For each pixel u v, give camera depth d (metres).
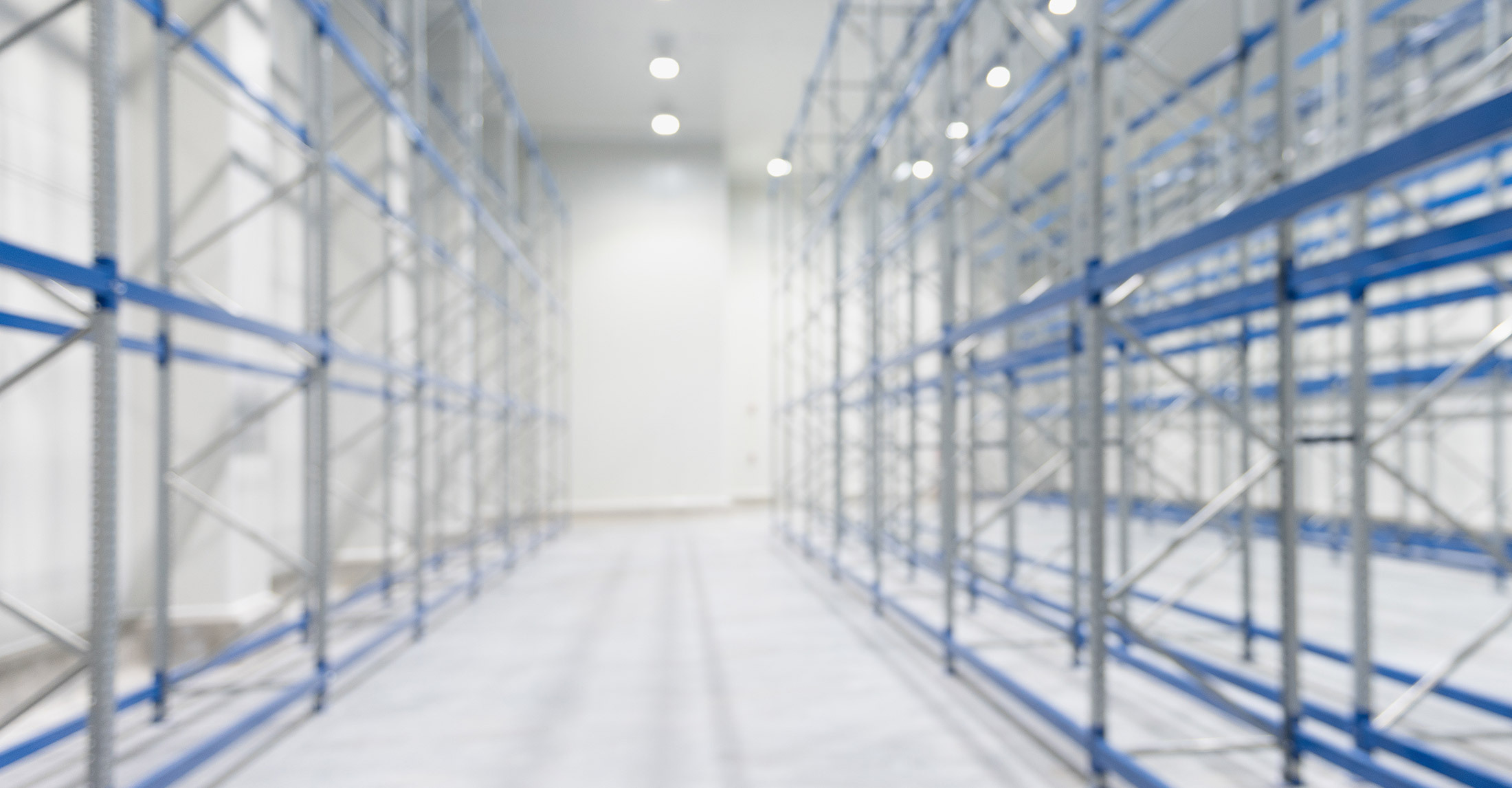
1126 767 1.50
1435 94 4.19
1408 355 5.19
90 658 1.30
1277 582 3.81
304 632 2.86
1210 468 6.52
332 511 4.54
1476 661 2.49
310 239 2.71
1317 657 2.57
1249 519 2.50
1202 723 2.02
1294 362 1.65
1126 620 1.65
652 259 7.81
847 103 6.94
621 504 7.66
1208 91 4.71
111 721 1.32
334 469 4.56
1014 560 3.42
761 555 5.02
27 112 2.50
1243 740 1.90
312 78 3.23
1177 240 1.39
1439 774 1.47
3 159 2.41
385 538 3.62
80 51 2.74
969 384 3.28
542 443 7.33
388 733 2.03
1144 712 2.11
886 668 2.56
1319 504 5.70
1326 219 4.66
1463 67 4.29
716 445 7.78
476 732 2.03
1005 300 3.37
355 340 4.55
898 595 3.72
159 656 2.10
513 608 3.51
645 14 5.54
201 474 2.90
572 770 1.80
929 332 8.78
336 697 2.32
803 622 3.21
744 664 2.62
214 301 2.42
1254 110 5.00
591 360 7.71
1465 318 4.92
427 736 2.01
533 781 1.74
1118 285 1.57
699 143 7.89
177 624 2.86
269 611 3.02
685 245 7.84
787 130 7.63
